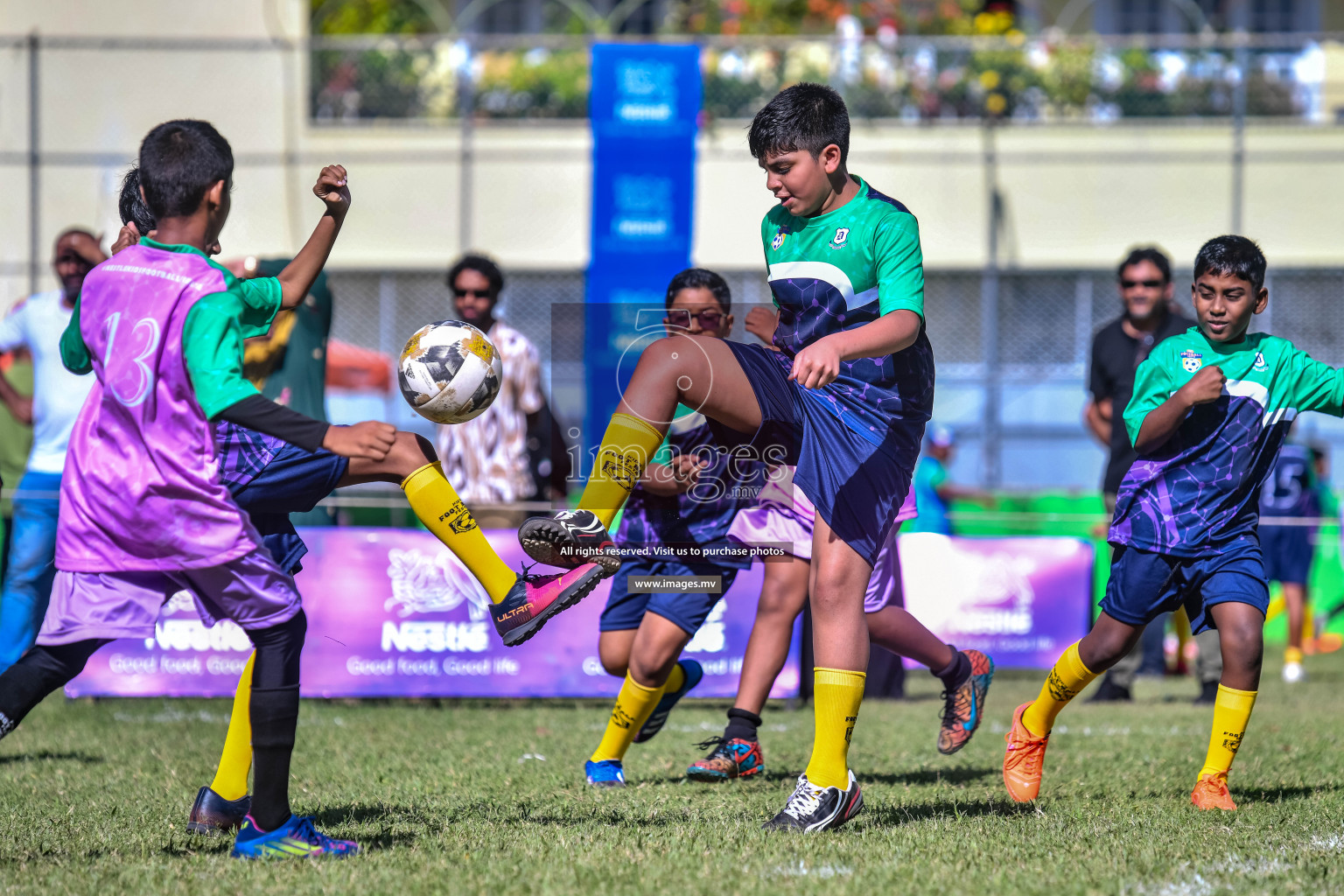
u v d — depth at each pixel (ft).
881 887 31.96
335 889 31.42
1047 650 97.35
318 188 40.32
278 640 34.99
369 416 142.41
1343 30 175.94
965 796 47.11
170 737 64.08
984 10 174.09
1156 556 45.06
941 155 153.48
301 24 161.17
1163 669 104.78
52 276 148.46
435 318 155.12
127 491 33.40
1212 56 154.61
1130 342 83.76
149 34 158.61
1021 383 150.30
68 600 34.94
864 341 36.68
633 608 54.60
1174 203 153.48
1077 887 31.96
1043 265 153.58
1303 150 152.87
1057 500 128.26
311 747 60.34
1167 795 47.57
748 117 153.38
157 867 33.91
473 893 31.22
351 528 79.61
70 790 48.01
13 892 31.45
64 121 153.58
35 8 157.48
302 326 72.02
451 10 176.35
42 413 72.84
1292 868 34.32
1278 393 45.62
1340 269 152.46
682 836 38.29
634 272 128.06
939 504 102.37
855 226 40.16
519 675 79.30
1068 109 154.51
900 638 51.65
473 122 156.25
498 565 37.27
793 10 164.35
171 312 33.30
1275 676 108.17
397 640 79.51
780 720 74.02
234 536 33.63
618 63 127.95
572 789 49.21
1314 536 109.91
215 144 35.50
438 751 59.52
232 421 32.86
